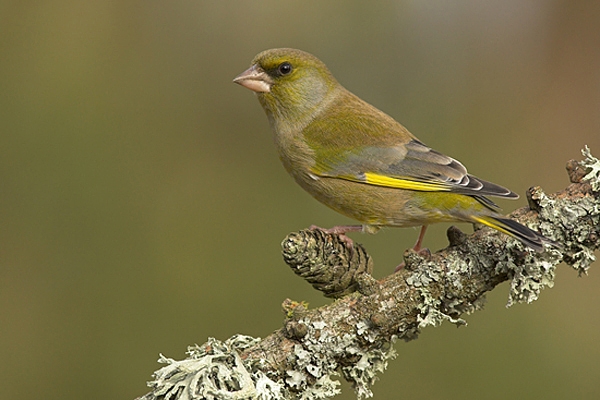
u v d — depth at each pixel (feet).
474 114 45.42
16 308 38.42
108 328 38.37
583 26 45.29
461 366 36.42
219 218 42.01
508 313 37.58
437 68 45.91
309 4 45.42
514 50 46.01
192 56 44.60
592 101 44.60
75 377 37.22
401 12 45.70
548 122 44.78
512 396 36.06
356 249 22.79
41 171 41.01
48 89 42.09
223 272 40.24
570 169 23.04
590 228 22.25
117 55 43.78
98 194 41.29
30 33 42.75
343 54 45.42
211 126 44.14
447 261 21.48
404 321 21.01
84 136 41.83
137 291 39.50
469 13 46.42
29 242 39.86
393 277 21.25
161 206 41.96
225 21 44.91
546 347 36.83
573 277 39.75
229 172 43.60
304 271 22.30
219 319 38.93
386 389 35.99
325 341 20.45
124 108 43.11
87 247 40.22
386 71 45.44
